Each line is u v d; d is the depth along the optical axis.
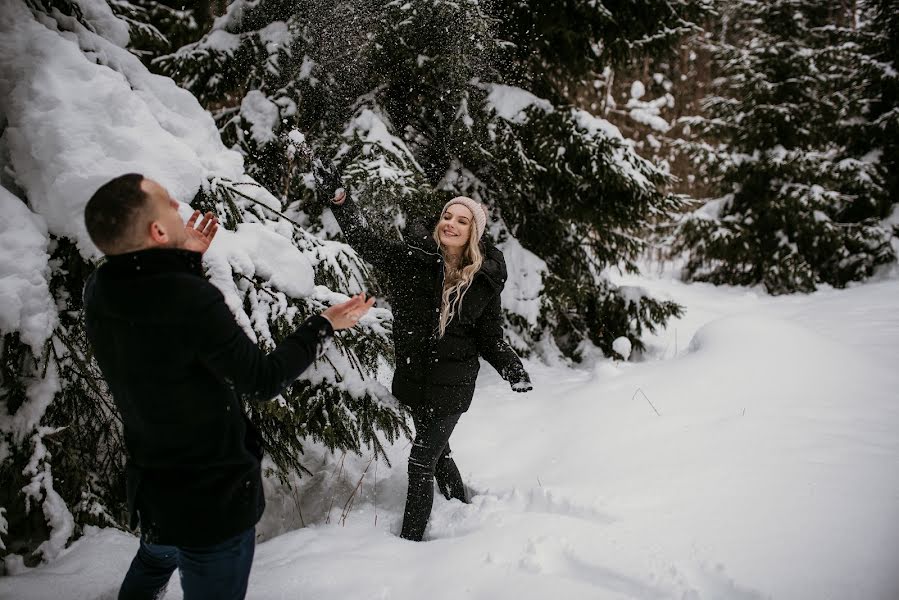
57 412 2.13
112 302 1.23
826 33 11.09
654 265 11.84
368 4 4.13
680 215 10.55
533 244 5.80
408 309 2.35
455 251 2.35
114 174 2.08
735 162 9.91
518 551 2.01
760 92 9.71
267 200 2.69
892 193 10.01
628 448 2.79
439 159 5.07
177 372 1.23
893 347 3.95
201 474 1.30
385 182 3.78
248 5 4.12
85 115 2.14
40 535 2.10
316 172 2.30
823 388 3.10
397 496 2.93
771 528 1.98
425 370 2.32
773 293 9.55
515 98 4.93
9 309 1.91
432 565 2.01
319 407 2.60
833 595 1.68
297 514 2.88
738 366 3.35
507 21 4.90
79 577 1.93
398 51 4.29
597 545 1.98
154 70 4.09
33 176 2.09
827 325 4.88
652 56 5.55
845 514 2.01
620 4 5.09
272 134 3.96
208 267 2.16
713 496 2.23
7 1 2.31
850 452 2.43
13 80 2.15
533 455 3.00
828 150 11.16
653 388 3.32
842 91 11.06
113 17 2.70
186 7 4.49
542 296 5.23
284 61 4.07
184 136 2.57
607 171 4.93
